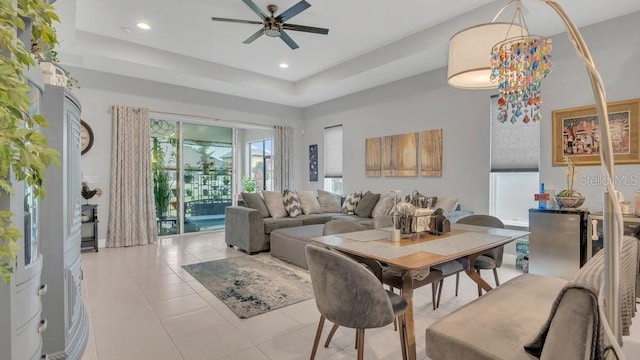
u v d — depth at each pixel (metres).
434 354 1.46
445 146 4.93
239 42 4.65
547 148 3.88
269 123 7.24
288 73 6.10
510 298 1.77
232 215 5.18
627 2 3.14
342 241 2.22
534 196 3.96
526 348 1.28
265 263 4.28
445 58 4.51
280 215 5.37
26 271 1.48
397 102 5.61
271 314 2.72
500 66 1.96
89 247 4.99
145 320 2.60
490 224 2.99
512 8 3.40
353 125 6.48
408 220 2.38
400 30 4.27
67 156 2.01
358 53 5.09
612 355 0.85
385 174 5.83
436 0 3.54
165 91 5.77
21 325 1.44
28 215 1.56
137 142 5.43
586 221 3.29
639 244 1.87
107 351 2.15
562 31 3.71
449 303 2.91
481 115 4.53
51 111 1.87
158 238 5.93
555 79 3.81
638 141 3.26
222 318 2.64
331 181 7.21
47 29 1.23
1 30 0.95
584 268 1.32
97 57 4.50
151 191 5.55
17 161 0.98
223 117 6.50
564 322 1.11
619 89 3.37
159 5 3.64
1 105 0.92
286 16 3.41
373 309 1.65
